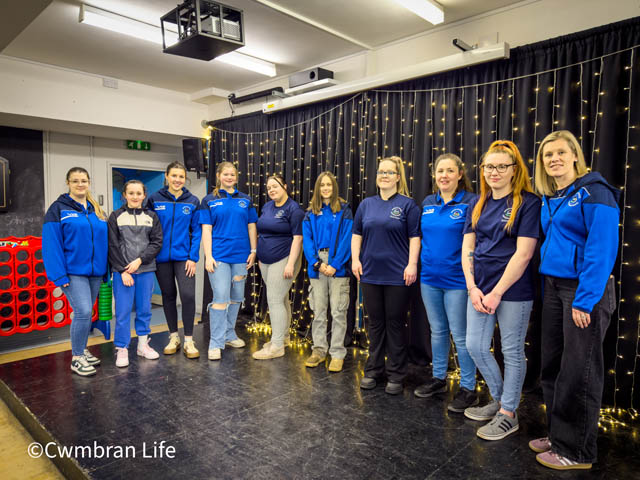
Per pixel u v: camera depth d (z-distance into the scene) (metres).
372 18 3.21
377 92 3.56
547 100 2.73
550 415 1.96
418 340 3.23
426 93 3.29
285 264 3.24
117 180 6.04
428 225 2.47
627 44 2.42
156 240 3.17
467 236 2.25
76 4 3.00
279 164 4.46
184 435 2.17
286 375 2.96
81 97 4.33
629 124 2.40
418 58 3.51
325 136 4.04
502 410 2.17
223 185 3.29
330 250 2.96
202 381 2.85
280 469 1.88
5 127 4.50
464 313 2.39
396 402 2.54
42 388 2.74
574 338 1.80
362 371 3.05
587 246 1.71
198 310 5.54
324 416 2.37
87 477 1.84
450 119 3.14
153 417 2.36
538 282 2.10
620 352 2.47
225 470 1.88
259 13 3.09
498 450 2.03
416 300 3.22
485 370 2.22
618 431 2.24
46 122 4.31
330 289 3.07
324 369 3.08
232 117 4.94
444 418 2.34
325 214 3.03
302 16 3.18
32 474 2.08
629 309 2.44
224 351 3.48
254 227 3.47
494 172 2.07
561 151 1.82
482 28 3.12
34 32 3.41
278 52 3.88
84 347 3.00
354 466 1.90
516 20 2.95
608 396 2.51
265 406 2.49
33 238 4.12
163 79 4.60
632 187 2.40
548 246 1.90
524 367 2.12
